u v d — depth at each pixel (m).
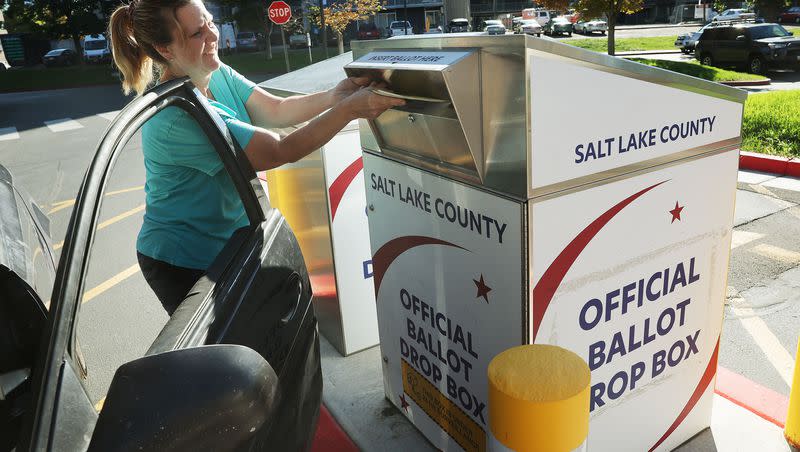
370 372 3.05
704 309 2.16
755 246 4.50
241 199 1.92
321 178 2.94
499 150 1.66
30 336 1.19
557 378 1.34
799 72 15.90
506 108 1.60
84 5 30.78
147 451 0.98
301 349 1.84
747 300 3.72
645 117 1.76
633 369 2.06
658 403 2.20
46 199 2.11
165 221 1.98
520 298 1.74
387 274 2.41
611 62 1.63
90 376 1.45
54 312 1.06
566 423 1.30
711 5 42.38
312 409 1.88
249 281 1.68
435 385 2.32
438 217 2.00
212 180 1.93
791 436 2.32
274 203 3.71
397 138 2.09
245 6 27.58
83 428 1.02
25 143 10.50
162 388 1.04
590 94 1.63
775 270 4.09
